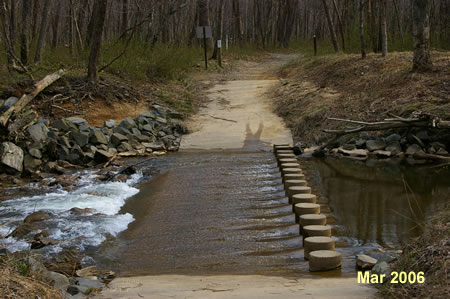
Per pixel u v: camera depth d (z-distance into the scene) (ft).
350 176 35.14
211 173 36.37
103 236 23.22
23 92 45.55
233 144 46.62
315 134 47.11
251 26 191.83
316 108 50.72
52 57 57.67
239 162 40.09
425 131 41.47
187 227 24.66
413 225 23.68
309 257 18.57
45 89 48.73
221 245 22.02
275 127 51.01
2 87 45.19
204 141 47.65
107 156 39.60
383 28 58.90
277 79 72.23
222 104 59.62
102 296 15.35
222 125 52.11
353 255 20.06
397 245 21.03
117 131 45.32
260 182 33.68
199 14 99.96
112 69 59.82
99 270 19.02
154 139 46.75
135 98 54.39
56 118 46.16
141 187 33.12
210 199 29.68
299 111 52.90
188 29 115.65
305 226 21.68
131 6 89.92
